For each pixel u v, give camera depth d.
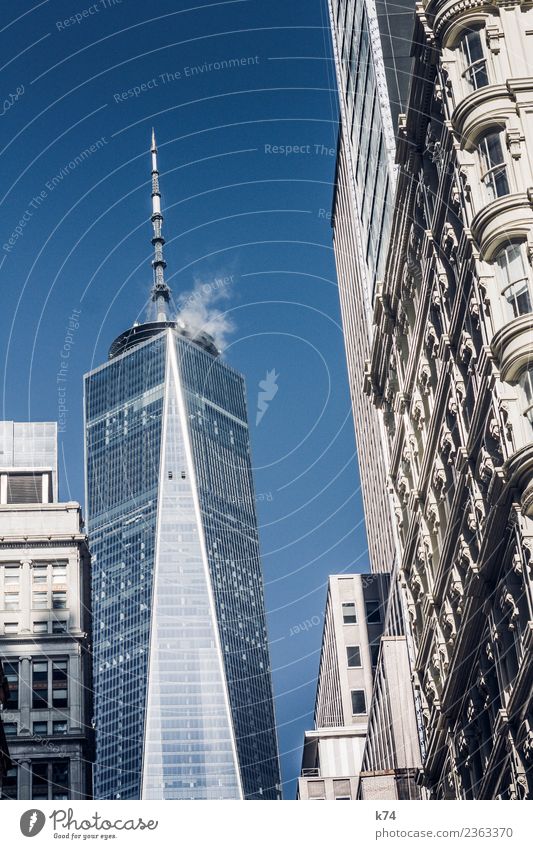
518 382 72.50
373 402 110.19
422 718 96.56
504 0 80.62
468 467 79.06
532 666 69.06
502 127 77.44
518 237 74.38
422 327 91.00
